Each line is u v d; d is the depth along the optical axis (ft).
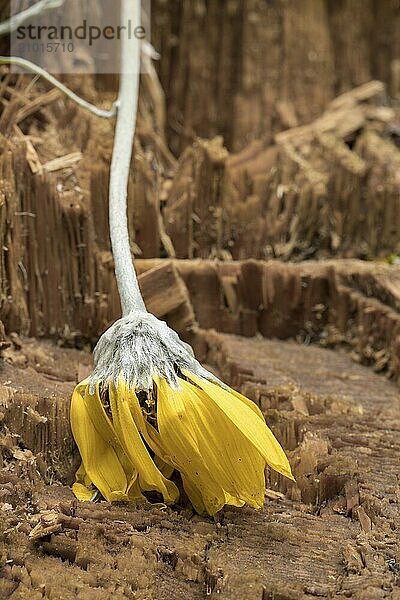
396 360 3.98
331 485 2.75
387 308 4.27
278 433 3.09
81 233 3.89
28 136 4.44
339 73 7.07
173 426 2.45
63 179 3.96
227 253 4.87
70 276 3.90
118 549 2.35
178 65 6.66
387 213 5.36
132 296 3.00
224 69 6.70
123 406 2.54
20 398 2.85
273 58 6.63
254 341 4.41
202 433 2.47
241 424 2.42
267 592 2.17
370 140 5.90
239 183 5.17
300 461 2.84
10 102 4.48
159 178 4.85
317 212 5.33
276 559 2.34
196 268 4.39
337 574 2.27
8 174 3.65
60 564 2.28
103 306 3.96
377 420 3.26
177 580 2.27
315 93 6.75
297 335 4.68
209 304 4.46
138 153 4.52
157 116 5.89
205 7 6.63
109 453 2.73
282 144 5.78
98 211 4.09
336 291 4.57
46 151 4.41
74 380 3.25
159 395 2.53
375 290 4.49
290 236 5.29
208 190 4.76
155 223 4.54
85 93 5.09
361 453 2.94
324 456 2.85
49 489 2.71
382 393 3.73
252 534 2.48
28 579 2.19
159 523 2.49
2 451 2.73
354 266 4.63
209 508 2.57
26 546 2.33
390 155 5.71
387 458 2.90
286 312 4.62
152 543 2.35
